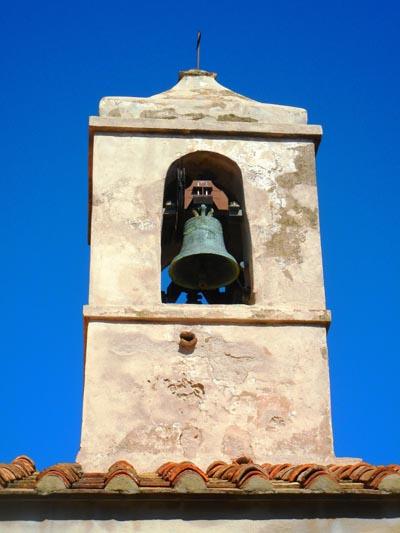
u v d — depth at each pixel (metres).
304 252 10.61
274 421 9.74
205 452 9.57
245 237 10.82
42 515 7.48
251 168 10.97
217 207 11.14
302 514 7.65
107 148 10.91
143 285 10.28
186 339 9.96
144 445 9.54
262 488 7.60
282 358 10.00
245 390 9.84
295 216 10.79
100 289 10.21
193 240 10.78
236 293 10.89
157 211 10.67
